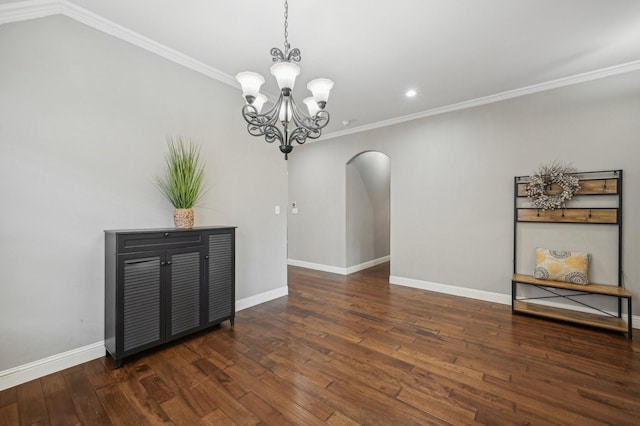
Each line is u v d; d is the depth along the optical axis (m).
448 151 4.07
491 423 1.61
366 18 2.20
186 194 2.65
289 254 6.17
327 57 2.77
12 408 1.71
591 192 3.05
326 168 5.50
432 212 4.23
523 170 3.50
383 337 2.69
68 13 2.12
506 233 3.63
